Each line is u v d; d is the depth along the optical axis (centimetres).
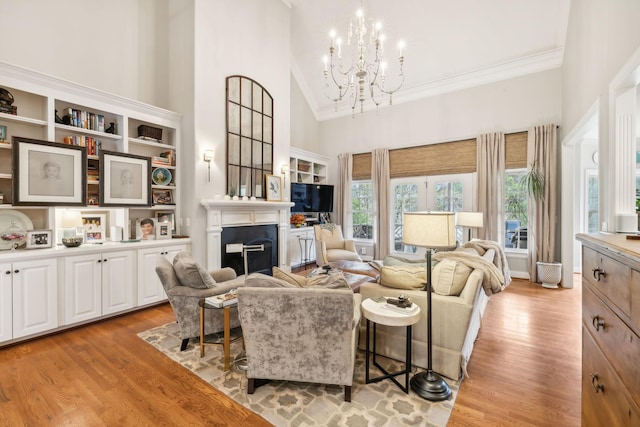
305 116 700
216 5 421
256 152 479
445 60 542
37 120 294
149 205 378
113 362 238
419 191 611
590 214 548
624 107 242
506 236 531
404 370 227
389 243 637
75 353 252
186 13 407
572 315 340
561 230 469
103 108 340
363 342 261
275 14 514
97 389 202
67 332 294
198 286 256
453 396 196
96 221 347
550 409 182
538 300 394
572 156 454
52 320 284
